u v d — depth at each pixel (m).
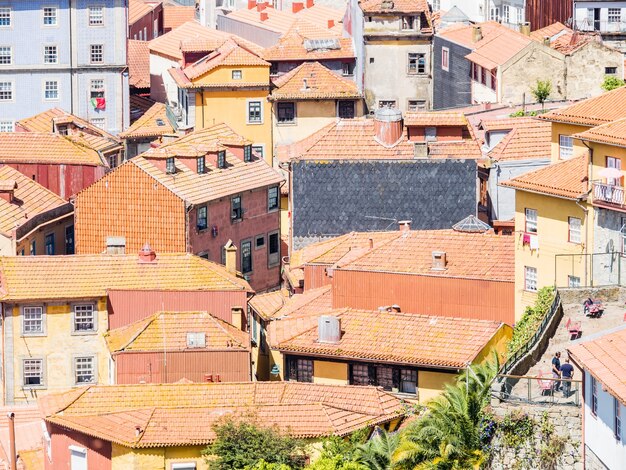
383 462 164.88
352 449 173.62
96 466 184.88
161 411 186.50
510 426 158.12
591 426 151.50
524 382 164.25
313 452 180.62
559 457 156.00
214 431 182.62
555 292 188.38
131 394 193.00
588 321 179.62
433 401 166.00
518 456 157.50
